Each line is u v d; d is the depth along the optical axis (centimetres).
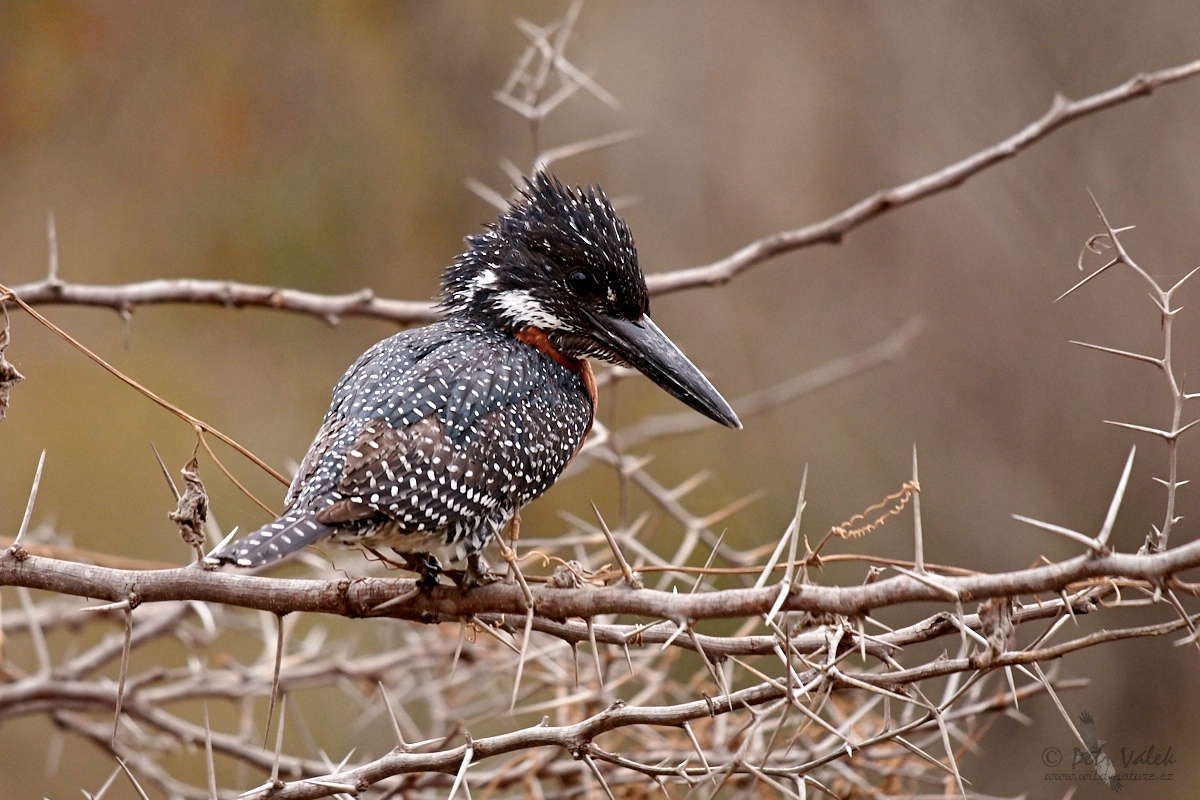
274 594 517
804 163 1432
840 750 468
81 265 1452
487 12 1512
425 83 1525
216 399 1457
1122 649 1185
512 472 599
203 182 1473
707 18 1472
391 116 1504
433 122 1516
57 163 1453
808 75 1428
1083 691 1179
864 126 1397
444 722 798
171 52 1476
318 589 522
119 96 1465
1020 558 1277
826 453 1389
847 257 1397
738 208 1459
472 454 581
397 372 607
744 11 1459
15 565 506
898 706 1024
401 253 1494
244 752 755
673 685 721
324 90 1500
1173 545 1212
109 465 1395
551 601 500
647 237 1476
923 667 458
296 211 1477
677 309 1468
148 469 1402
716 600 471
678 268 1466
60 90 1451
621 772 704
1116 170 1249
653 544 1374
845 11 1405
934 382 1340
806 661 472
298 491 552
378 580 527
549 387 649
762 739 698
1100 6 1255
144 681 763
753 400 1030
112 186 1463
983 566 1292
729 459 1434
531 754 723
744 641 486
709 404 687
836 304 1408
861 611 450
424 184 1501
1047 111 1288
